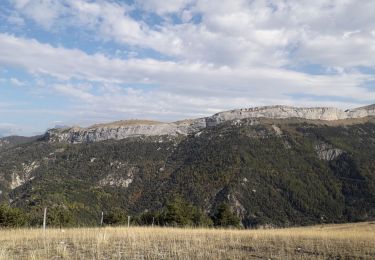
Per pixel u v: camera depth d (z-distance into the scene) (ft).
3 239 68.90
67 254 52.60
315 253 58.54
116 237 73.46
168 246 61.72
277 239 74.90
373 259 53.72
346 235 86.12
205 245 63.46
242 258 53.06
